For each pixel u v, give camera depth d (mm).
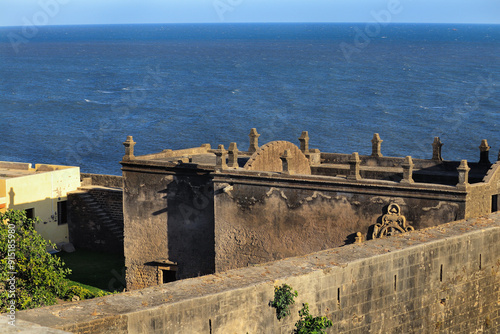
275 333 20391
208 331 18953
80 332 16672
